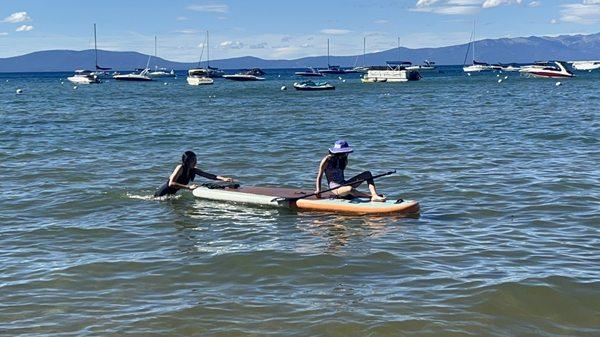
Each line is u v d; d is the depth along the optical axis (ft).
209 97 216.33
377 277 26.30
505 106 137.80
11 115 131.34
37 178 53.01
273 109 147.43
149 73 546.26
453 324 21.20
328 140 79.77
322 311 22.48
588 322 21.49
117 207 41.73
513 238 32.12
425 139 77.82
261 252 30.27
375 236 33.09
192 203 42.83
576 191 43.62
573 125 89.35
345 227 35.32
